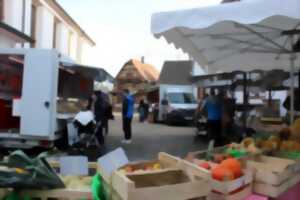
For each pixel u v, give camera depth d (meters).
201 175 2.19
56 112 7.89
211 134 10.37
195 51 5.93
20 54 7.55
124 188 1.85
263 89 14.11
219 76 13.16
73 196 2.19
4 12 14.68
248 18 3.14
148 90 28.11
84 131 9.00
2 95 9.02
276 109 11.85
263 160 3.37
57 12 22.36
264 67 7.38
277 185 2.72
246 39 5.57
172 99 20.80
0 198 2.12
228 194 2.42
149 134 14.66
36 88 7.54
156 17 3.75
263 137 4.58
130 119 11.45
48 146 7.59
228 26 4.78
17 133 7.65
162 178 2.31
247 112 12.29
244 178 2.63
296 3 2.89
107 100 11.84
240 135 9.60
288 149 3.85
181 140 12.48
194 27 3.47
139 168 2.56
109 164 2.41
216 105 10.38
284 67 7.50
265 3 3.04
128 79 41.75
